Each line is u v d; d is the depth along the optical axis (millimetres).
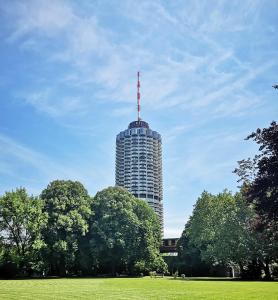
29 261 77938
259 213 34688
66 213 84375
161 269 103625
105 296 29062
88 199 89500
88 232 86188
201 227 80438
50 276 84062
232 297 27375
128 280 62312
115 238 82625
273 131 33125
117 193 89625
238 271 93188
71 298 27141
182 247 103375
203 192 83000
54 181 88562
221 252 69562
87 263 83875
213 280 64625
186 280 64000
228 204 72938
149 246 87562
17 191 81125
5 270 76062
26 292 33031
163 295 30031
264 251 65562
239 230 67875
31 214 78750
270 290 34656
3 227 78750
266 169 32625
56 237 79562
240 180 56062
